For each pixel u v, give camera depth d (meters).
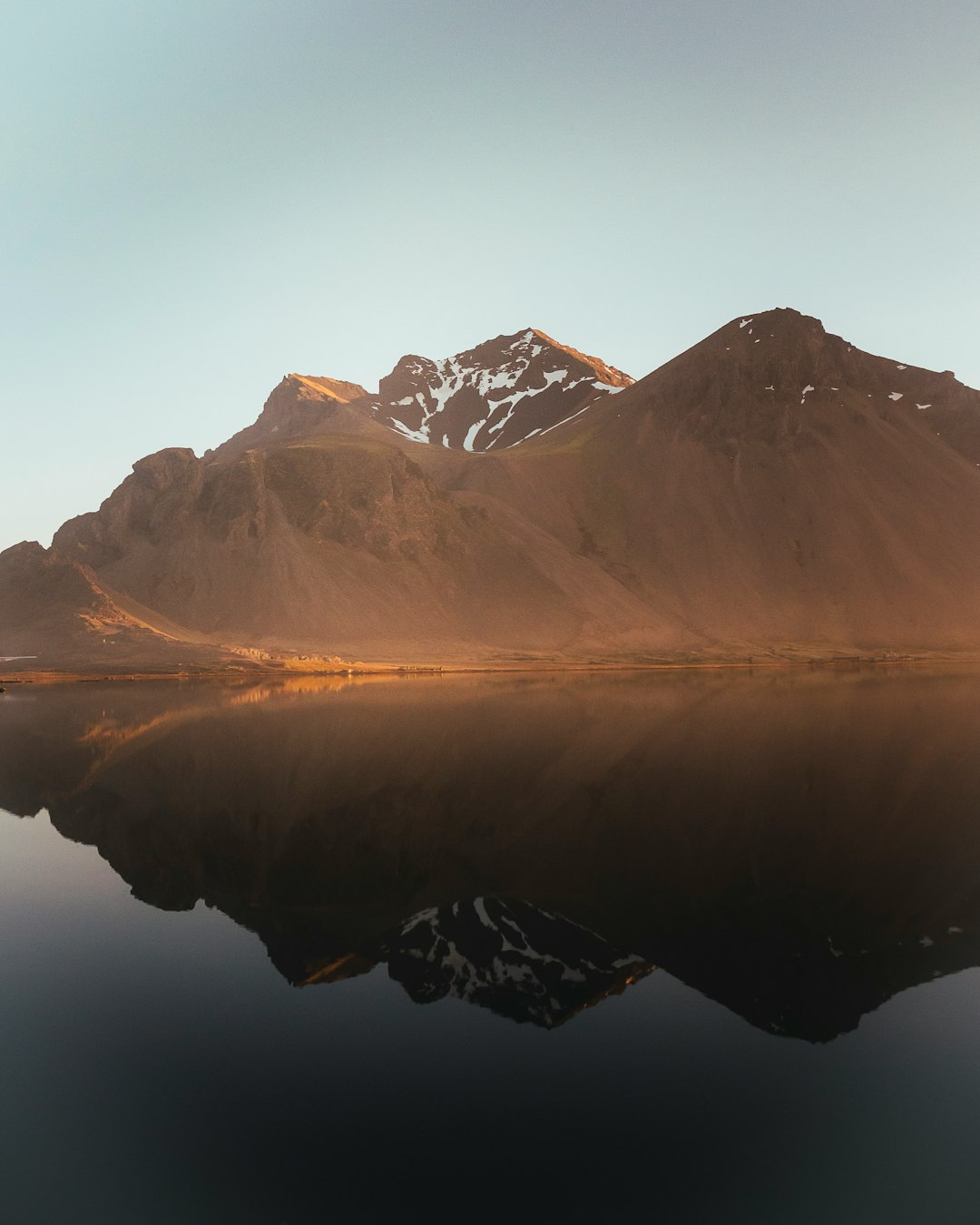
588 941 12.86
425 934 13.24
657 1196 6.98
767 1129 7.80
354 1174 7.20
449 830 20.86
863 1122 7.88
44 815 23.78
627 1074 8.84
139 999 10.95
